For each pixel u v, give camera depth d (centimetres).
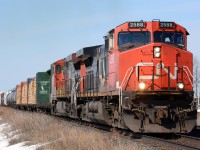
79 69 3650
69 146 1786
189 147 1711
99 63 2888
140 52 2238
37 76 5662
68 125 2792
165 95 2162
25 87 7356
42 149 1931
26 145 2188
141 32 2359
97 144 1697
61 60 4631
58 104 4238
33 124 2877
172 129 2128
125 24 2388
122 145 1623
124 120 2164
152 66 2212
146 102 2144
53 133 2253
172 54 2241
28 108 6819
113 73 2467
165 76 2211
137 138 2123
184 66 2259
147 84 2208
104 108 2622
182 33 2383
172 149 1694
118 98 2388
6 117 4472
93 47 3192
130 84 2250
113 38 2488
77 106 3497
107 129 2708
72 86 3750
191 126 2156
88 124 3256
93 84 3053
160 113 2088
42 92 5606
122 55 2308
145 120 2139
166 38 2348
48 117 3384
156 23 2358
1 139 2703
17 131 2844
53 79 4728
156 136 2300
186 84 2252
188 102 2183
